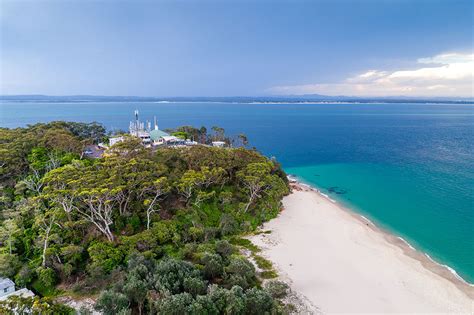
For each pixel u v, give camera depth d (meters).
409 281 45.78
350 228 63.97
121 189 50.28
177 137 107.31
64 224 47.72
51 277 41.91
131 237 48.41
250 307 34.12
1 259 41.81
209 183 65.06
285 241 57.31
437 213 73.06
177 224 55.41
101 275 41.97
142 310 35.53
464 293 43.41
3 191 59.72
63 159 70.25
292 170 119.06
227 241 52.53
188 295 33.44
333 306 39.88
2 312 29.05
